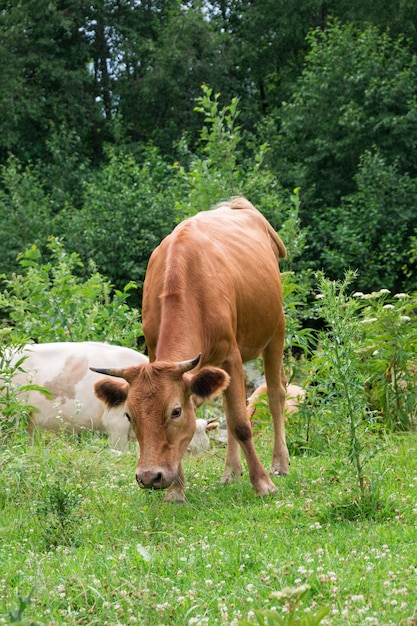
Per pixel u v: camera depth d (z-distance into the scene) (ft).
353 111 85.81
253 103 113.29
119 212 83.35
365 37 91.50
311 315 36.09
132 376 19.40
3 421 26.17
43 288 40.88
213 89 108.99
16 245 88.38
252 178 56.13
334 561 15.65
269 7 112.27
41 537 18.51
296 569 15.19
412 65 89.45
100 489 22.22
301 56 115.55
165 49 107.24
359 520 18.79
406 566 15.48
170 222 83.20
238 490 22.93
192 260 22.16
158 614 13.70
